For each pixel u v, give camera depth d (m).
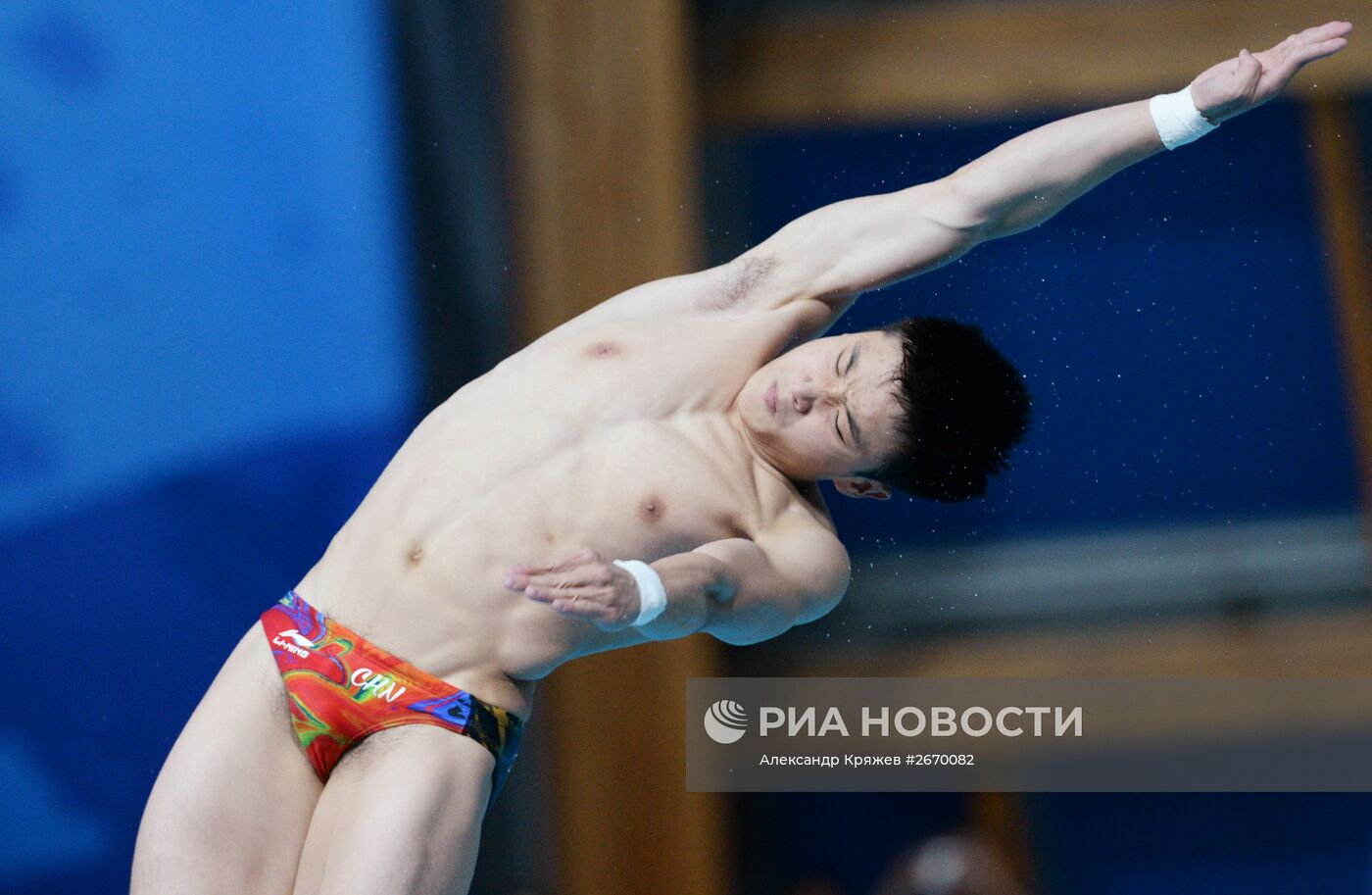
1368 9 23.53
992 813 23.23
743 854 23.00
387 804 9.61
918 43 23.92
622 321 11.51
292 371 21.55
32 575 21.00
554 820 21.84
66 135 21.25
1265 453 24.66
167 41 21.42
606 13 22.44
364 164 21.78
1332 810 23.36
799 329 11.75
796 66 23.95
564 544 10.31
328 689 10.07
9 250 21.09
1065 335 24.73
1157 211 25.03
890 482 11.65
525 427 10.69
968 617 23.72
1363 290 24.81
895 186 24.55
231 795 9.94
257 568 21.33
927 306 24.77
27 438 21.05
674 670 21.97
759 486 11.08
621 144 22.44
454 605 10.20
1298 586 23.62
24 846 20.91
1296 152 25.08
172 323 21.34
